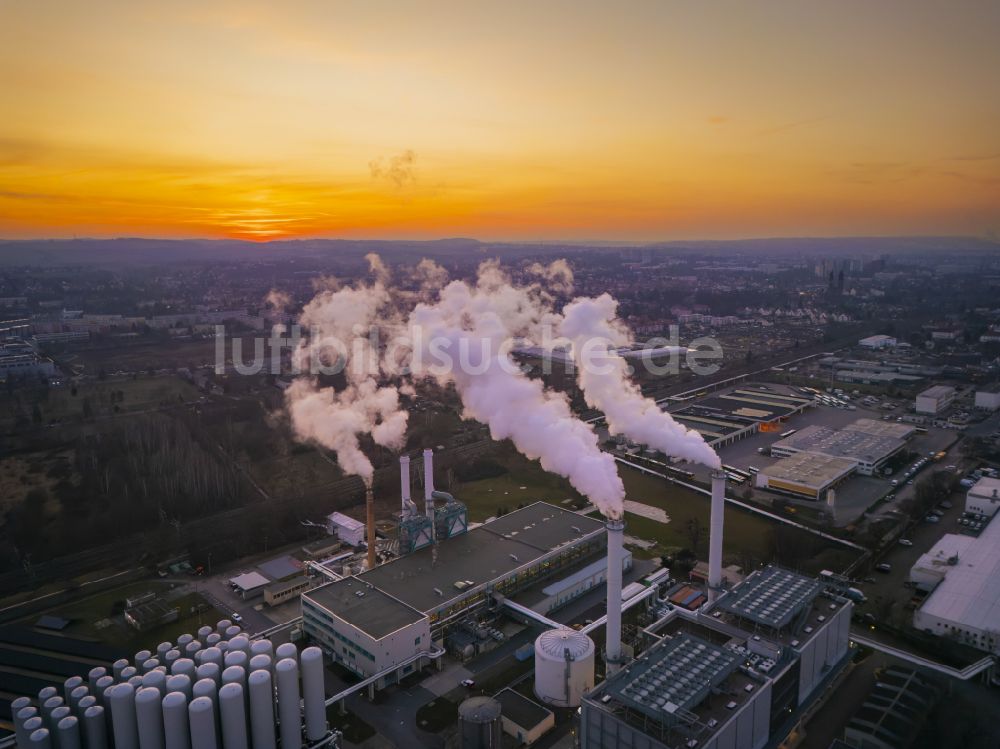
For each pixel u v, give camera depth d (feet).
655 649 249.96
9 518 463.42
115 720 227.61
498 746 243.60
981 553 379.14
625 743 220.84
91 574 402.52
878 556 400.88
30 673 302.66
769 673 245.86
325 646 317.42
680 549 417.49
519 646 319.68
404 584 337.52
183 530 453.99
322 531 449.89
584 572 373.40
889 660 300.81
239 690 228.22
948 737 250.37
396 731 264.52
